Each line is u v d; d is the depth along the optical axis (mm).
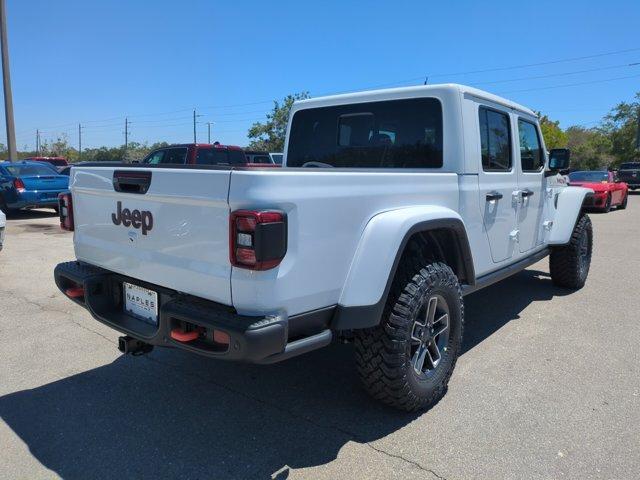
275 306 2445
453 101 3791
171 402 3475
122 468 2738
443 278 3258
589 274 7387
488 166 4199
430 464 2756
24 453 2881
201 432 3098
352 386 3699
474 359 4176
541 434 3037
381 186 2982
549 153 5277
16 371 3965
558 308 5617
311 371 3953
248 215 2334
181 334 2617
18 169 13930
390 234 2875
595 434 3033
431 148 3936
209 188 2469
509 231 4586
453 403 3428
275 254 2379
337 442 2977
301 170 2555
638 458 2793
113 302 3330
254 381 3785
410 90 4039
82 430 3121
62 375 3896
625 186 19688
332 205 2670
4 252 8797
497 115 4352
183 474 2686
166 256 2773
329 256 2686
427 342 3295
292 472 2697
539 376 3846
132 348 3156
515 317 5297
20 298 5910
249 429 3125
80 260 3561
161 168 2713
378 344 3029
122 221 3043
